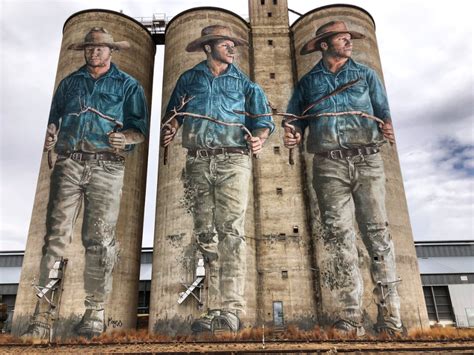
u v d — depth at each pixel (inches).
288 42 1584.6
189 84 1352.1
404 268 1141.7
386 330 1058.7
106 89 1370.6
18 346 972.6
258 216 1293.1
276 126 1401.3
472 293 1710.1
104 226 1209.4
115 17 1501.0
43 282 1127.6
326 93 1348.4
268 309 1173.1
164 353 722.2
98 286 1144.8
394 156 1274.6
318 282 1178.6
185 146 1269.7
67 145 1278.3
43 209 1221.7
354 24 1434.5
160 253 1186.0
